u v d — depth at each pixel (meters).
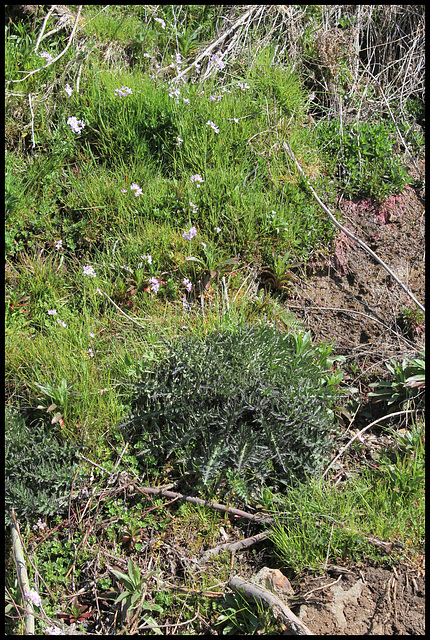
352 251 4.26
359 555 2.54
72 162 4.14
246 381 2.97
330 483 2.95
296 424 2.93
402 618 2.31
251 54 5.02
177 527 2.70
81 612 2.42
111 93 4.24
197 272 3.70
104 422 2.97
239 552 2.64
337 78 5.15
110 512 2.70
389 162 4.71
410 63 5.45
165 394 2.92
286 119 4.70
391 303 3.98
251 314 3.62
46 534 2.65
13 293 3.38
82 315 3.44
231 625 2.37
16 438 2.77
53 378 3.07
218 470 2.79
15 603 2.42
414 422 3.28
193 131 4.25
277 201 4.16
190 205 3.76
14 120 4.05
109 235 3.78
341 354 3.70
